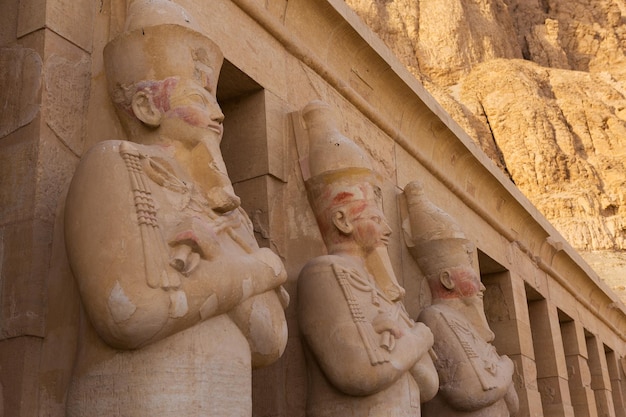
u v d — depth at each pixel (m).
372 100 6.31
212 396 2.88
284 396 4.34
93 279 2.81
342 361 3.96
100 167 2.99
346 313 4.06
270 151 4.77
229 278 3.01
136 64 3.45
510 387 5.86
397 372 3.99
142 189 2.96
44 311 3.16
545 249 9.80
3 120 3.46
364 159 4.82
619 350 13.05
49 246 3.23
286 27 5.28
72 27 3.64
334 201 4.72
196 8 4.41
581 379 10.35
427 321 5.55
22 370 3.03
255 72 4.82
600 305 12.11
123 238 2.83
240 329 3.15
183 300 2.83
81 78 3.62
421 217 6.04
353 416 4.04
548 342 9.41
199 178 3.34
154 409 2.76
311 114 4.98
